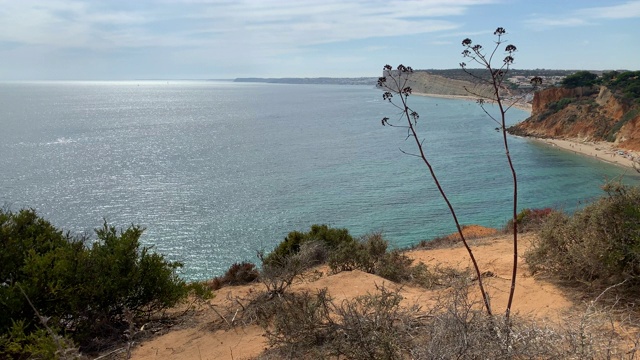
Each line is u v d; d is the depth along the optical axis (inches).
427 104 6929.1
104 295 278.5
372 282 301.6
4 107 6973.4
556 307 209.5
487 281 269.1
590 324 141.9
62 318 274.4
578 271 239.6
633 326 172.6
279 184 1808.6
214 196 1622.8
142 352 244.8
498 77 152.9
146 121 4857.3
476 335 137.8
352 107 6825.8
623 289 217.2
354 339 173.8
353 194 1640.0
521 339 139.7
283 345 208.4
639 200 226.2
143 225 1285.7
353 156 2491.4
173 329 280.2
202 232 1226.0
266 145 2965.1
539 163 2279.8
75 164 2285.9
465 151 2647.6
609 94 3078.2
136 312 298.2
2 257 278.5
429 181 1861.5
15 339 227.6
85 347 258.1
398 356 159.8
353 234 1184.8
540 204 1498.5
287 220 1336.1
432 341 137.6
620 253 214.5
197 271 957.2
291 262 351.3
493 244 467.2
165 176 1996.8
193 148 2861.7
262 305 273.9
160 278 301.4
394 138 3235.7
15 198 1576.0
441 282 295.3
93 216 1371.8
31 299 256.5
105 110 6574.8
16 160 2373.3
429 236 1173.7
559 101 3400.6
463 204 1512.1
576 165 2210.9
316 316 209.3
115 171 2110.0
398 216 1370.6
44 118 5128.0
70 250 294.5
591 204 254.2
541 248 267.1
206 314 302.2
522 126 3462.1
